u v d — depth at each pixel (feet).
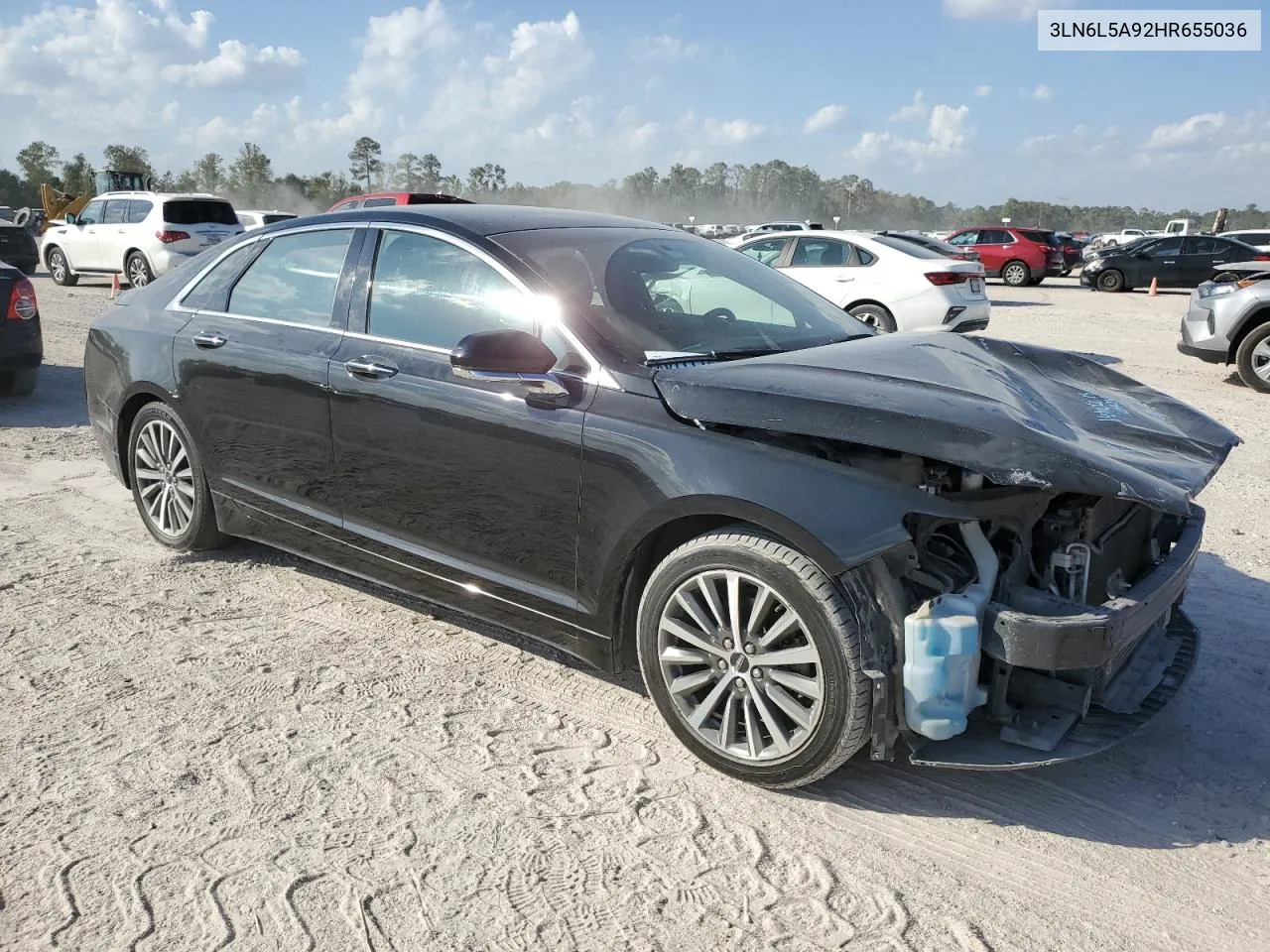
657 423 9.93
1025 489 9.37
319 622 13.65
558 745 10.59
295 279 13.70
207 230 59.11
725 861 8.71
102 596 14.30
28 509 18.21
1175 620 11.83
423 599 13.08
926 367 10.67
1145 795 9.87
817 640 9.02
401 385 11.80
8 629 13.12
